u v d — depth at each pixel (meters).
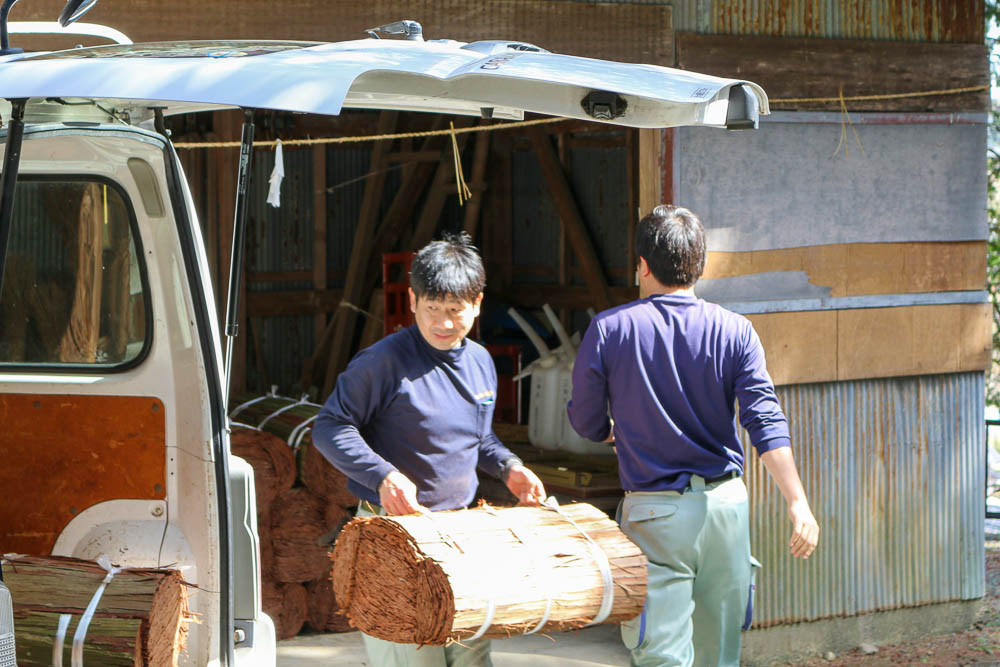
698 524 3.24
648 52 5.25
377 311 8.79
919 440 6.02
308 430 5.69
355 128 9.28
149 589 2.69
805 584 5.75
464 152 9.38
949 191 5.95
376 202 9.04
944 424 6.08
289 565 5.57
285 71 2.35
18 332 3.03
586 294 9.08
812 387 5.71
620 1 5.20
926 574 6.09
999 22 7.93
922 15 5.82
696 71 5.33
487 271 9.77
